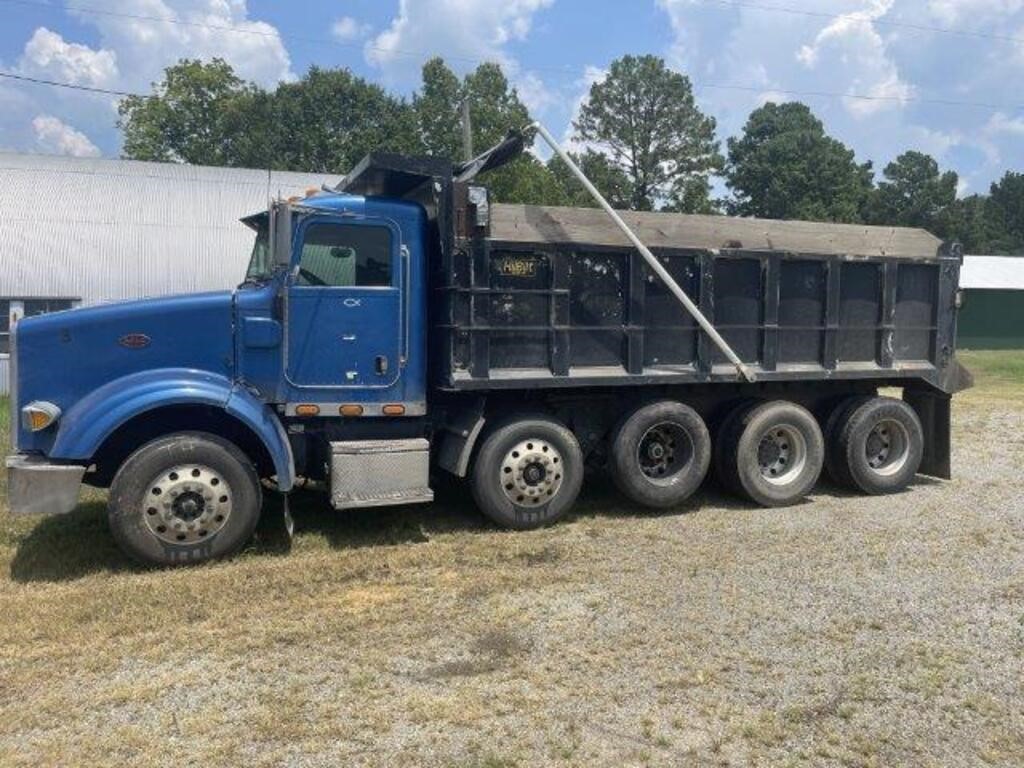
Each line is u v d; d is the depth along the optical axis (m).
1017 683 4.39
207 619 5.19
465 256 6.92
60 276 19.64
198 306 6.48
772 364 8.16
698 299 7.84
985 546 6.80
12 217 20.09
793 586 5.82
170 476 6.09
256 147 48.56
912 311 8.85
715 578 5.98
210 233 21.31
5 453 10.46
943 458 9.22
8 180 20.91
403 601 5.52
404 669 4.50
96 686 4.29
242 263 21.16
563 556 6.51
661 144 66.25
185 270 20.67
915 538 7.04
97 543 6.69
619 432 7.75
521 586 5.82
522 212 7.14
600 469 8.29
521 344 7.21
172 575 5.96
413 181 7.41
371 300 6.80
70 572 6.04
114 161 22.47
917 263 8.78
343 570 6.09
